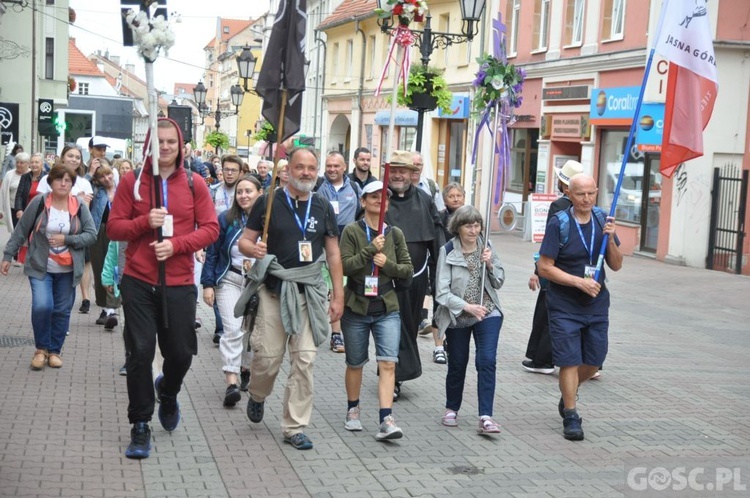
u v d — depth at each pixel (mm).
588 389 9477
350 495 6082
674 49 8406
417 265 8672
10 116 29141
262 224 7008
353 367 7504
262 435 7398
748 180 21203
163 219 6461
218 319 10852
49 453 6680
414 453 7078
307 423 7121
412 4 7453
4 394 8297
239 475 6406
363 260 7273
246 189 8391
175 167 6738
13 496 5758
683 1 8398
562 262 7699
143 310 6633
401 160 8711
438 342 10516
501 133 9375
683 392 9500
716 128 22188
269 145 21234
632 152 25062
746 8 21984
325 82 53062
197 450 6941
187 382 9117
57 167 9039
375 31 44719
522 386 9461
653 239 24109
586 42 27188
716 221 22172
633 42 24781
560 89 28219
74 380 8945
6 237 23469
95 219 11625
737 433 7949
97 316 12625
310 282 7012
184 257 6719
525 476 6590
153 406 6754
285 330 6945
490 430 7516
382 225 7285
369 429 7691
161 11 6500
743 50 22078
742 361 11492
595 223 7738
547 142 29297
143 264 6613
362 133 46469
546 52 29641
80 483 6086
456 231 7738
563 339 7645
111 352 10328
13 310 12867
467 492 6203
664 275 20297
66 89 49625
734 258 21656
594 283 7566
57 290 9344
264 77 6969
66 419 7590
